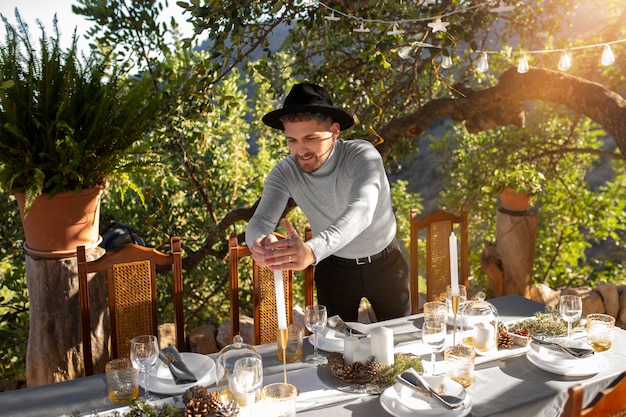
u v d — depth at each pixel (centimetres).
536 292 402
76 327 303
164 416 177
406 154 508
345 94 433
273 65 425
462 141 618
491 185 480
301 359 224
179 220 460
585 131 585
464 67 523
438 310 230
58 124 269
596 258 622
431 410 178
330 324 243
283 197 262
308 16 362
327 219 267
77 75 288
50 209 288
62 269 296
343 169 254
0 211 400
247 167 542
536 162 569
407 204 745
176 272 285
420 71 439
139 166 303
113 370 194
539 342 218
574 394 142
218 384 193
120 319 276
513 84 415
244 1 326
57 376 302
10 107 272
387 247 277
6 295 466
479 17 320
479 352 220
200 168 436
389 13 341
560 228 598
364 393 195
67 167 277
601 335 225
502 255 462
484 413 181
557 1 501
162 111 351
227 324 350
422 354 228
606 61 274
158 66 386
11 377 405
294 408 171
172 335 351
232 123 521
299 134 242
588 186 614
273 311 295
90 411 189
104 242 374
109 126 290
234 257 290
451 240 226
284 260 196
